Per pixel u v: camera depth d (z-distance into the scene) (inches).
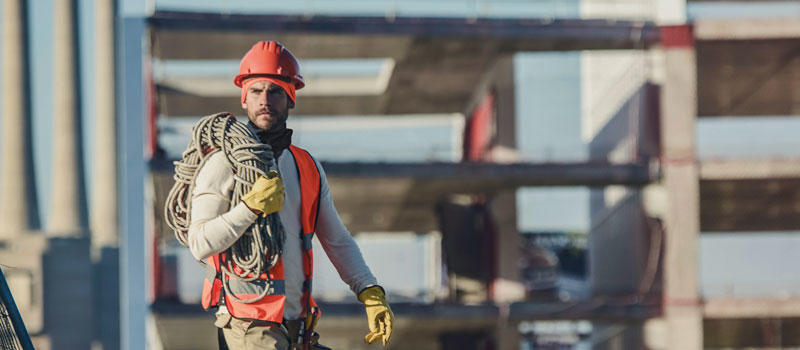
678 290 3385.8
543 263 4453.7
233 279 302.2
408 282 5275.6
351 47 3464.6
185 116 4160.9
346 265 343.3
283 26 3282.5
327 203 336.5
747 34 3462.1
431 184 3511.3
